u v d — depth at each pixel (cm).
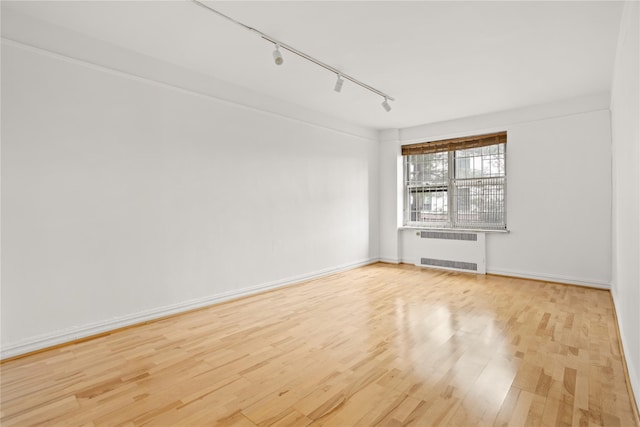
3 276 277
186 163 398
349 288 505
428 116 611
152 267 368
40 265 295
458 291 484
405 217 722
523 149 555
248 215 464
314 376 247
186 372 255
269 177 494
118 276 342
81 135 318
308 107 555
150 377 248
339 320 366
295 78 430
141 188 360
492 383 235
